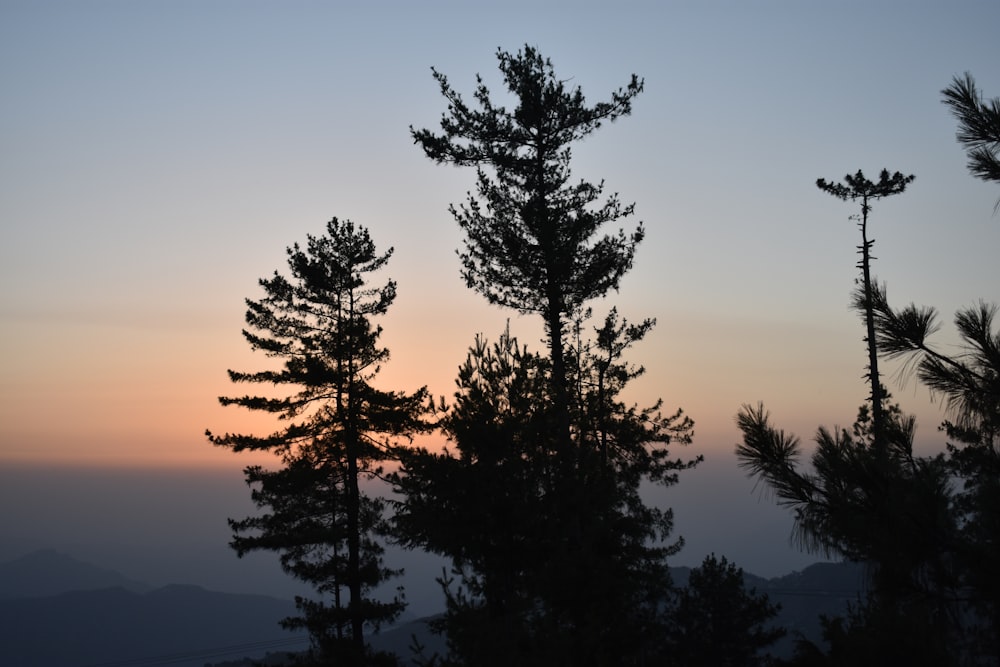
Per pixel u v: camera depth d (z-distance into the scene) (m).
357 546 28.34
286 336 30.45
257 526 29.64
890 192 24.42
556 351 24.09
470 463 14.52
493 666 11.89
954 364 6.29
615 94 24.73
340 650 26.67
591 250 24.42
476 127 24.80
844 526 5.75
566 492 14.46
